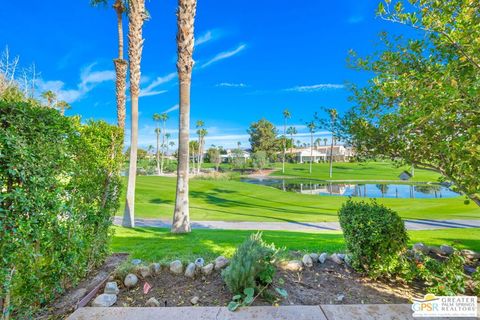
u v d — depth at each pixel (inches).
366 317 90.0
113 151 151.1
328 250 165.6
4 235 77.3
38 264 93.6
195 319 88.8
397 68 121.4
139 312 93.3
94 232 137.2
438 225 342.0
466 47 86.0
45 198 91.8
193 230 275.6
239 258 108.5
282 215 474.9
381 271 121.0
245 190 866.8
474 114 90.8
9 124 80.0
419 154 127.6
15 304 85.8
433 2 87.1
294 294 107.0
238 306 95.9
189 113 254.4
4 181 78.3
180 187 250.4
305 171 1876.2
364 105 134.7
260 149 2470.5
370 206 139.8
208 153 2657.5
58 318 92.5
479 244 194.7
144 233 246.5
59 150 97.3
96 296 108.3
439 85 86.9
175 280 119.6
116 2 344.2
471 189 106.6
